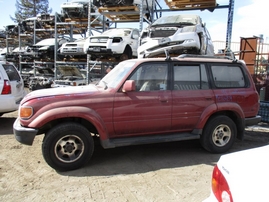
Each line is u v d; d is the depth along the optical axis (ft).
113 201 9.89
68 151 12.48
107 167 13.16
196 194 10.48
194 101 14.37
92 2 37.40
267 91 31.42
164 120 13.89
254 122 16.07
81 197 10.17
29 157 14.39
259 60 38.17
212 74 15.17
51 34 62.95
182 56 14.97
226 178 5.60
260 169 5.35
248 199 4.88
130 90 12.62
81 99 12.52
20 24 57.98
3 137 18.17
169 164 13.69
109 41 32.07
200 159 14.46
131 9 35.50
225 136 15.44
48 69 46.65
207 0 36.24
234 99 15.29
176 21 27.22
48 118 11.90
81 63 41.16
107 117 12.82
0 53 65.16
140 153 15.38
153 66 14.02
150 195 10.37
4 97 20.06
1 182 11.39
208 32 30.73
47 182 11.42
